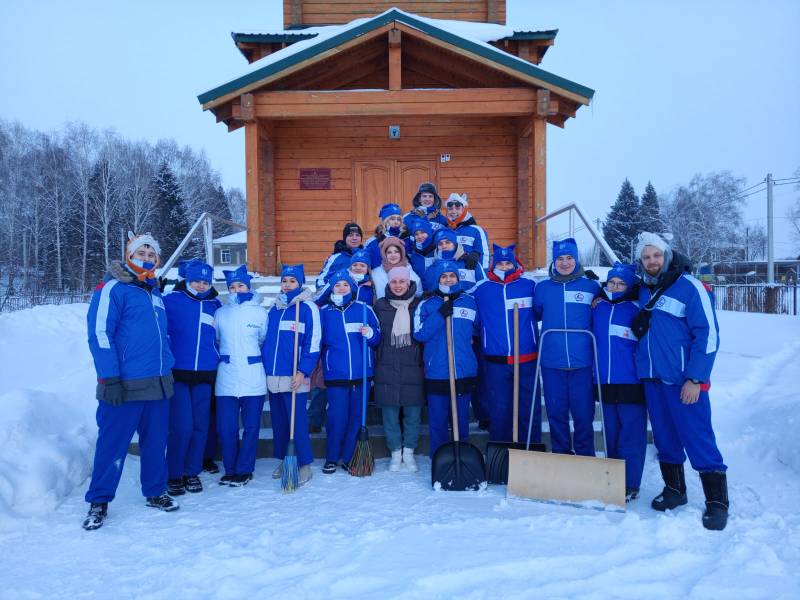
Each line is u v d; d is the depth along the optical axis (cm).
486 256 526
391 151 861
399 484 401
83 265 3123
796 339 995
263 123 781
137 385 344
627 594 251
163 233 3725
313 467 446
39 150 3522
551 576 266
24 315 976
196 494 390
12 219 3206
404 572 269
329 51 707
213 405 439
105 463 341
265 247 846
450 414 438
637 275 372
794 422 445
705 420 335
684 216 4950
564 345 390
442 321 414
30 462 372
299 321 417
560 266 399
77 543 313
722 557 282
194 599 254
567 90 713
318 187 858
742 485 385
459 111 727
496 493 382
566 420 404
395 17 707
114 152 3612
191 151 4588
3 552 304
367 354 433
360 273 456
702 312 332
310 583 261
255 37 898
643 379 357
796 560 278
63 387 586
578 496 357
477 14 980
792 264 4512
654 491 387
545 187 740
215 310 418
